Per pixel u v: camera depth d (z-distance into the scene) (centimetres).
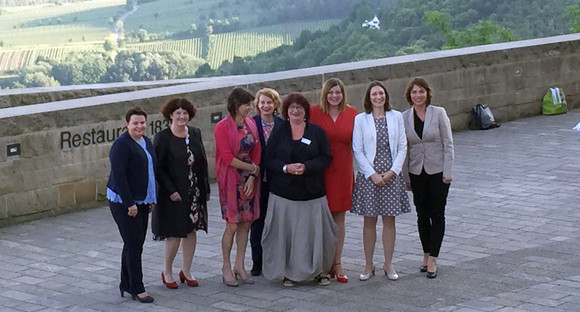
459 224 1071
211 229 1086
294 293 852
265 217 906
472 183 1262
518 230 1043
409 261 945
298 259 865
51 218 1155
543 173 1311
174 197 850
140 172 824
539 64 1717
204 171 876
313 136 858
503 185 1248
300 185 857
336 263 889
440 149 888
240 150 873
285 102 859
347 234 1052
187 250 880
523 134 1577
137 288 832
